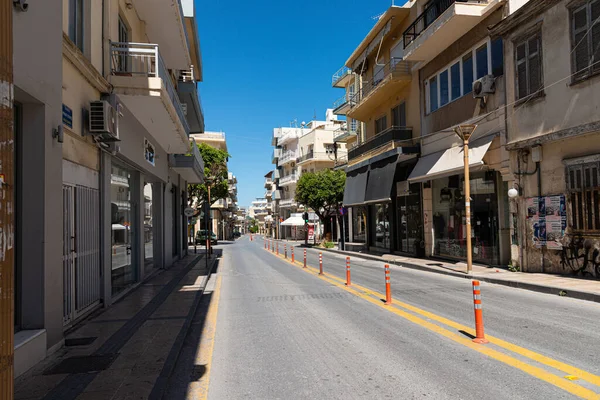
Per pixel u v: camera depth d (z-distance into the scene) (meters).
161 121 11.66
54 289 5.73
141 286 12.38
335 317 7.74
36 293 5.38
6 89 2.50
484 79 14.33
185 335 6.71
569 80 11.11
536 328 6.48
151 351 5.68
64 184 6.93
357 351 5.58
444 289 10.85
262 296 10.63
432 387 4.24
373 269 17.02
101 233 8.92
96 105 7.92
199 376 4.93
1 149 2.43
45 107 5.45
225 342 6.40
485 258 15.58
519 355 5.16
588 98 10.54
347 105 32.50
